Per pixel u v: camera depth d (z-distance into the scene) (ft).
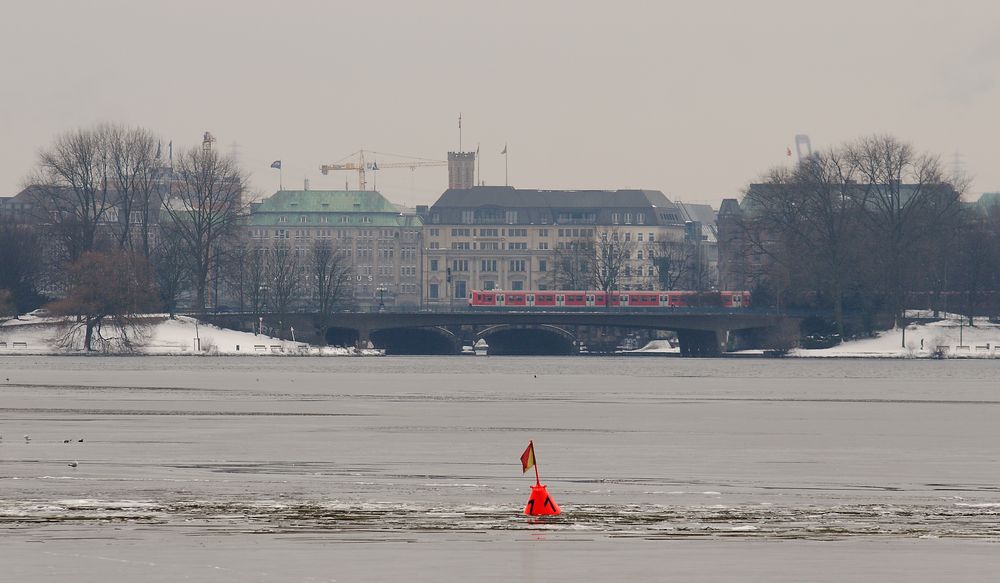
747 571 600.80
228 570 598.34
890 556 628.69
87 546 640.99
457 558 622.13
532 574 593.83
